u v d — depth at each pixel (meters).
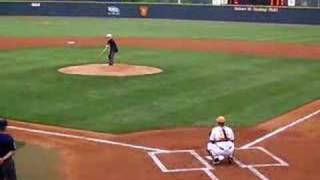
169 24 109.94
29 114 35.91
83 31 95.56
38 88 44.09
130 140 30.53
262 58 65.44
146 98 40.94
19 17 118.06
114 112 36.69
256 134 32.00
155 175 24.75
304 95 43.25
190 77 50.12
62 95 41.62
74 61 60.16
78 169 25.55
